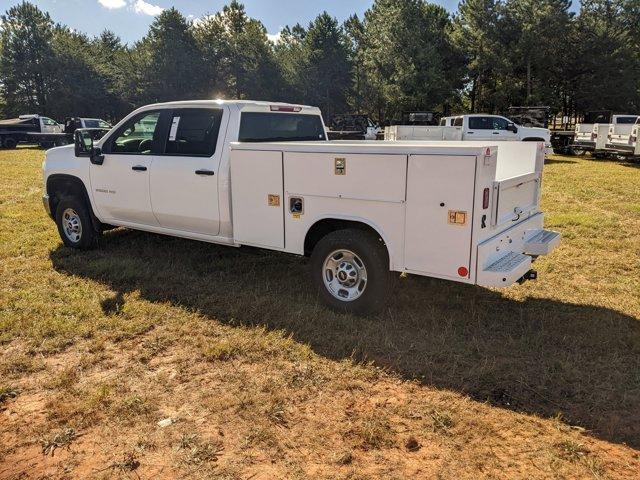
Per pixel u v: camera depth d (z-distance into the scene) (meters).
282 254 6.46
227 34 57.34
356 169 4.25
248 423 3.07
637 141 17.44
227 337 4.20
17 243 6.91
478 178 3.75
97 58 58.25
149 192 5.79
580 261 6.33
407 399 3.34
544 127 25.06
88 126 30.20
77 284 5.37
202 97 56.31
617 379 3.60
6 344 4.05
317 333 4.26
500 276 3.84
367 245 4.36
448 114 49.62
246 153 4.89
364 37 53.84
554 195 11.33
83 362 3.77
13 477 2.64
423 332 4.30
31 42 55.44
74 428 3.03
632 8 44.53
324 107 52.91
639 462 2.76
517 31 41.06
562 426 3.06
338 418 3.13
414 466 2.71
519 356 3.92
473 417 3.13
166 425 3.05
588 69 43.28
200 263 6.12
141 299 4.97
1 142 28.72
